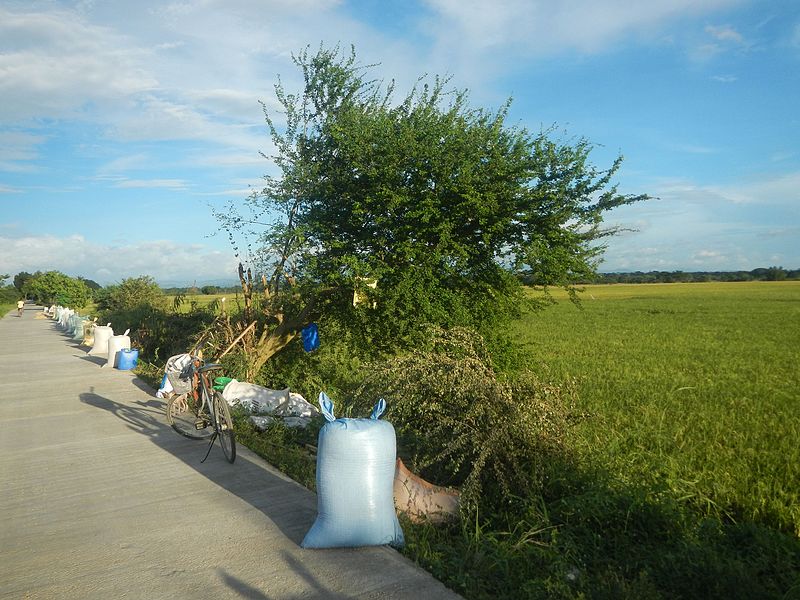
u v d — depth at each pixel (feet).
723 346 82.38
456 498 18.65
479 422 20.75
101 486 21.40
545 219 34.04
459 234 35.86
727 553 16.56
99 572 14.55
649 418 34.30
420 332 34.81
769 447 28.73
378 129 35.94
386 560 14.84
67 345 84.12
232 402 32.19
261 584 13.75
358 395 24.58
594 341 89.45
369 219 36.40
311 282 37.42
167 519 17.93
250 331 41.88
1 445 27.94
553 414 21.44
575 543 16.70
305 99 40.83
